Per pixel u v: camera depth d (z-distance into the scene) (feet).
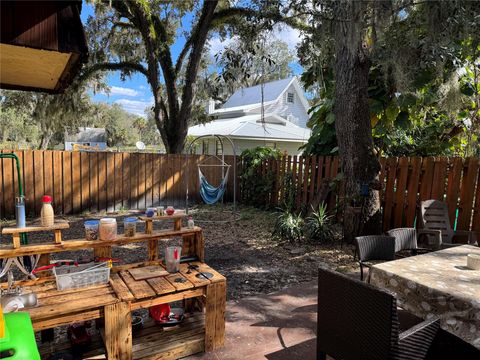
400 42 14.55
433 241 13.32
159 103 34.50
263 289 11.74
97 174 25.77
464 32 12.73
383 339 5.34
